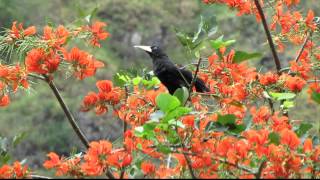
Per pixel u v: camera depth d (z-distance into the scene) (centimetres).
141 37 5372
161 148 873
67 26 1120
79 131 1066
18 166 947
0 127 4591
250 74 1189
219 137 941
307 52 1350
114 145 1010
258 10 1320
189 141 938
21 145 4419
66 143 4481
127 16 5447
